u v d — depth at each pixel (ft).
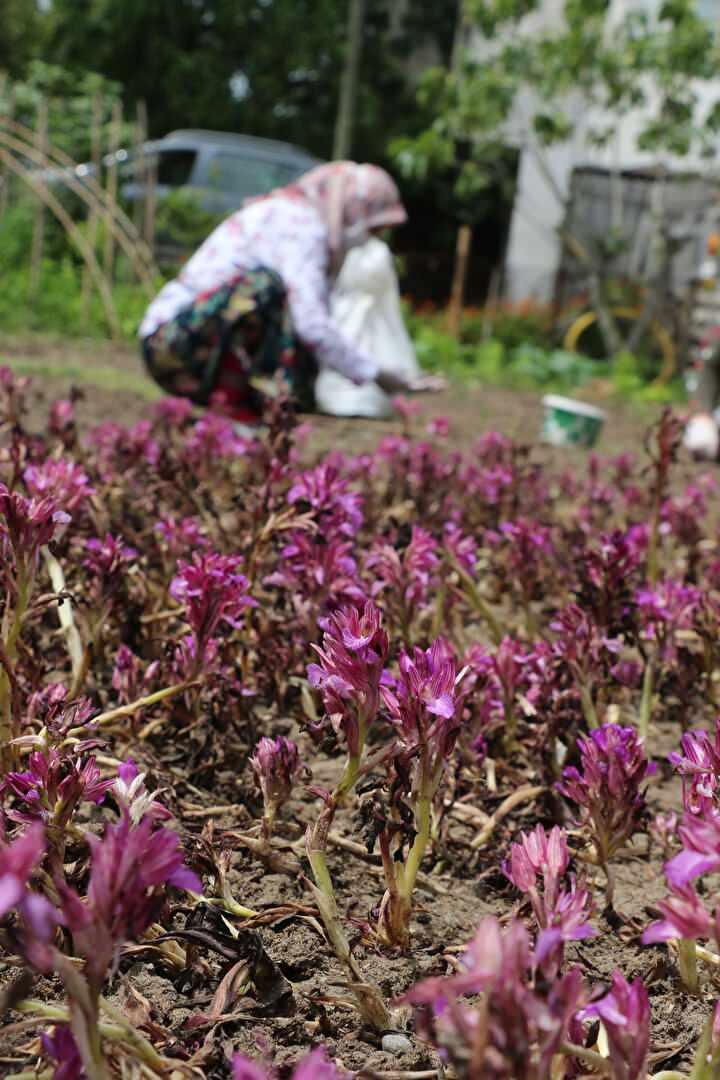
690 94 55.98
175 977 5.34
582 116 67.26
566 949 6.05
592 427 30.99
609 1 58.75
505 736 8.02
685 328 58.49
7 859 2.55
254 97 85.35
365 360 20.45
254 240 20.93
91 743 5.52
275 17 83.51
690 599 9.32
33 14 87.71
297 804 7.52
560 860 3.94
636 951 6.12
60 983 5.16
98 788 5.24
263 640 8.74
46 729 5.75
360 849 6.93
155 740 7.97
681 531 14.05
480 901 6.53
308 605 8.15
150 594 9.62
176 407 18.10
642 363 59.06
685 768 5.01
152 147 56.95
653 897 6.73
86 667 7.86
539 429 35.09
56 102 56.80
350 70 65.67
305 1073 2.88
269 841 6.55
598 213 66.95
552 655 7.93
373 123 84.23
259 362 20.90
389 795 5.34
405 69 88.02
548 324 65.41
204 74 83.71
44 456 12.00
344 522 8.29
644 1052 3.44
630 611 9.13
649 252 66.23
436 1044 2.98
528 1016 2.86
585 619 7.82
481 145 60.80
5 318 48.01
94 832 6.44
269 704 8.95
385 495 14.93
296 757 6.53
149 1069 3.95
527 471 19.76
